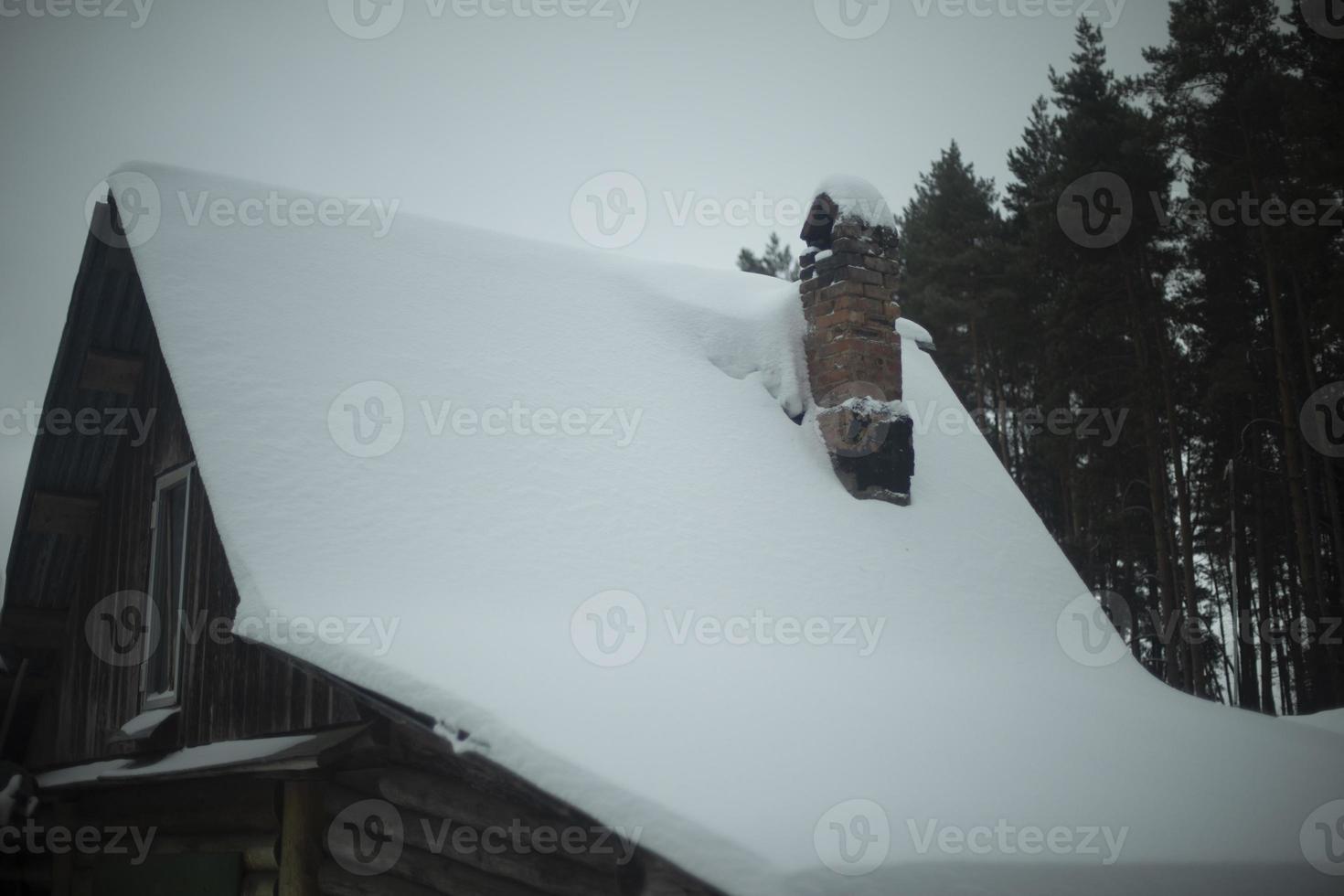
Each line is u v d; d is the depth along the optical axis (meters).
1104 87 22.11
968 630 7.28
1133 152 19.75
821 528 7.62
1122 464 21.84
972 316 24.45
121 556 8.95
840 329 8.65
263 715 6.55
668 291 9.38
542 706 4.54
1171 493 24.08
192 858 7.34
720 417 8.27
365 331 7.41
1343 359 22.16
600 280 9.18
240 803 6.83
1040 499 27.64
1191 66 20.14
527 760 4.11
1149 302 20.69
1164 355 20.33
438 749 4.93
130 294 8.32
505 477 6.74
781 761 4.68
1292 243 18.11
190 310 6.85
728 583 6.66
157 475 8.51
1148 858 4.73
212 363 6.55
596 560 6.41
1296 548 22.78
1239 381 20.05
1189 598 19.30
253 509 5.74
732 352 9.05
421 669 4.64
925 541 8.09
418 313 7.82
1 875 11.01
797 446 8.48
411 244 8.52
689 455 7.67
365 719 5.50
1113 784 5.36
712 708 5.06
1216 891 4.80
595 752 4.25
